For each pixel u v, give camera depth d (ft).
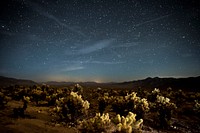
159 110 48.34
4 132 29.25
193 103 85.76
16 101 77.97
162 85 311.88
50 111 55.26
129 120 26.07
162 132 40.52
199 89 228.43
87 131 26.20
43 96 85.10
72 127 37.24
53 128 35.09
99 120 26.63
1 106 56.24
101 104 56.95
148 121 48.24
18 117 43.09
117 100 56.85
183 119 54.85
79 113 46.24
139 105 48.47
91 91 152.15
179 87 266.77
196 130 45.14
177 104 82.48
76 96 47.26
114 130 26.00
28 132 30.68
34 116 46.26
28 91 97.55
